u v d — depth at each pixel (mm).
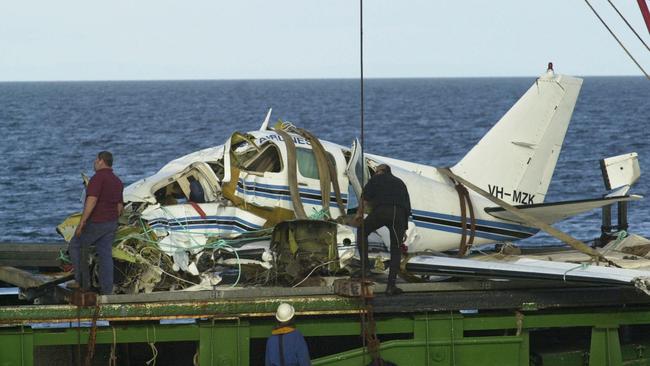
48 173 131000
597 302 39031
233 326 36469
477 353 38312
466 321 38312
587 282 38156
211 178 43906
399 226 38688
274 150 44125
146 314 36000
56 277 41500
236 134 43875
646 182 116438
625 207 52062
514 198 50938
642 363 41125
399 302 37500
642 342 41625
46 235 85000
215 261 41844
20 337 35781
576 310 39406
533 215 48406
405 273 41906
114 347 36781
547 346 41125
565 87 51375
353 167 42969
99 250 37938
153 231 40844
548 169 51562
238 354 36500
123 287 40156
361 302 36938
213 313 36281
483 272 39812
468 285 39312
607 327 39562
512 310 38969
